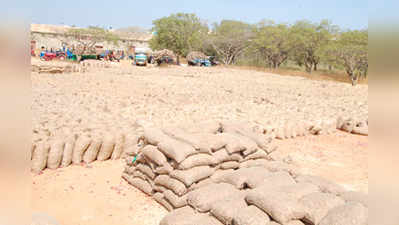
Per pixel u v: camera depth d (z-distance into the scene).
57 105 11.93
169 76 27.28
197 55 44.66
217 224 4.14
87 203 5.51
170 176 5.32
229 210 4.14
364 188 6.59
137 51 40.22
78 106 12.05
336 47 29.75
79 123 8.98
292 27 41.81
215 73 32.66
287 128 10.34
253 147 6.39
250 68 45.59
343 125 11.76
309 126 10.93
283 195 4.13
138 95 16.03
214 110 12.12
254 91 20.20
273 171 5.80
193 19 47.88
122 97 15.15
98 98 14.42
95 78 22.23
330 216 3.73
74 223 4.88
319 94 20.83
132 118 9.95
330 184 4.83
